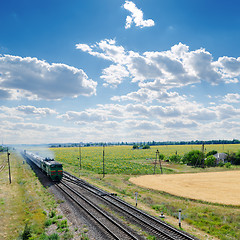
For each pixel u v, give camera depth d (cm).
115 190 3384
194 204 2662
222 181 4297
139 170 5981
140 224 1781
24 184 3575
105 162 8138
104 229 1670
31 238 1525
